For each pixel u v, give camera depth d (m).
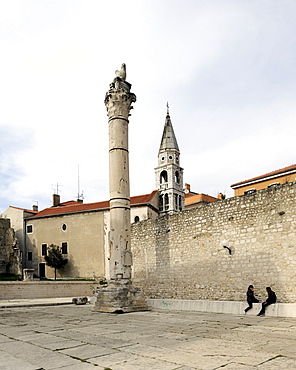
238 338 9.91
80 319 15.22
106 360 7.56
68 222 57.47
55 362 7.46
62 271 56.22
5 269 56.78
